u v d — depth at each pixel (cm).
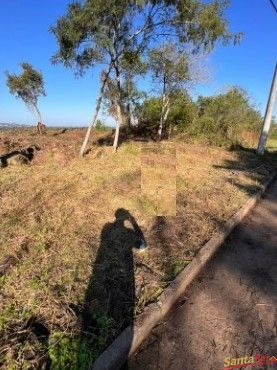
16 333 254
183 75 1382
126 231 453
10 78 1742
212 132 1650
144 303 302
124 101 1421
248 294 348
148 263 374
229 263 412
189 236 451
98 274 342
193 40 921
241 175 880
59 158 914
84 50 876
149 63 1298
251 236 503
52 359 235
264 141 1402
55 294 302
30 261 354
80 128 2175
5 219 458
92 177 701
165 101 1536
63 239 412
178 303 326
